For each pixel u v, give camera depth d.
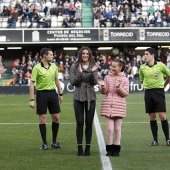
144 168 9.86
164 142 13.45
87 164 10.27
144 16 45.88
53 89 12.51
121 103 11.27
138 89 40.66
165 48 47.78
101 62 43.72
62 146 12.81
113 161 10.61
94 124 17.86
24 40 43.56
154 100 12.93
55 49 47.06
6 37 43.34
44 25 43.97
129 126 17.23
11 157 11.20
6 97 36.38
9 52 46.59
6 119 20.06
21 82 42.16
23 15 44.69
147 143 13.28
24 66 42.78
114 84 11.32
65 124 18.05
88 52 11.20
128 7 45.81
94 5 45.44
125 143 13.27
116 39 44.06
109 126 11.28
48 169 9.80
